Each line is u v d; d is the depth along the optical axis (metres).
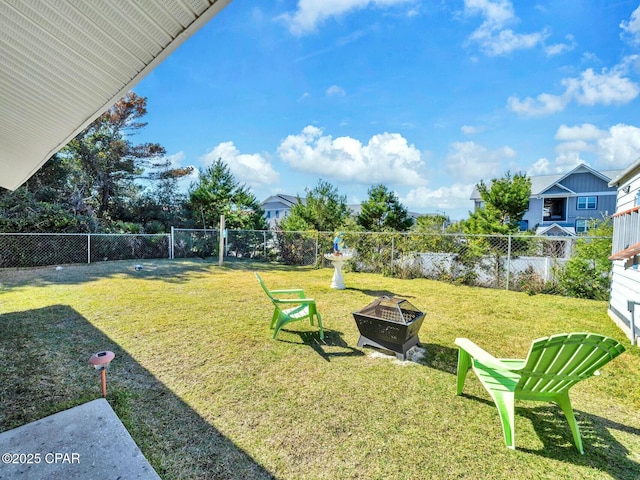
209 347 3.71
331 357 3.49
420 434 2.26
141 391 2.74
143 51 2.20
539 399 2.27
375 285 7.57
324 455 2.05
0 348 3.58
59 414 2.30
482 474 1.91
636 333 4.12
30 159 5.09
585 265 6.57
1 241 9.12
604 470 1.96
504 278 7.48
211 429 2.27
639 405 2.69
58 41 2.15
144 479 1.74
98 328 4.29
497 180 10.30
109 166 15.62
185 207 15.90
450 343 3.96
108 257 11.23
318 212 13.16
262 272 9.35
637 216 4.26
